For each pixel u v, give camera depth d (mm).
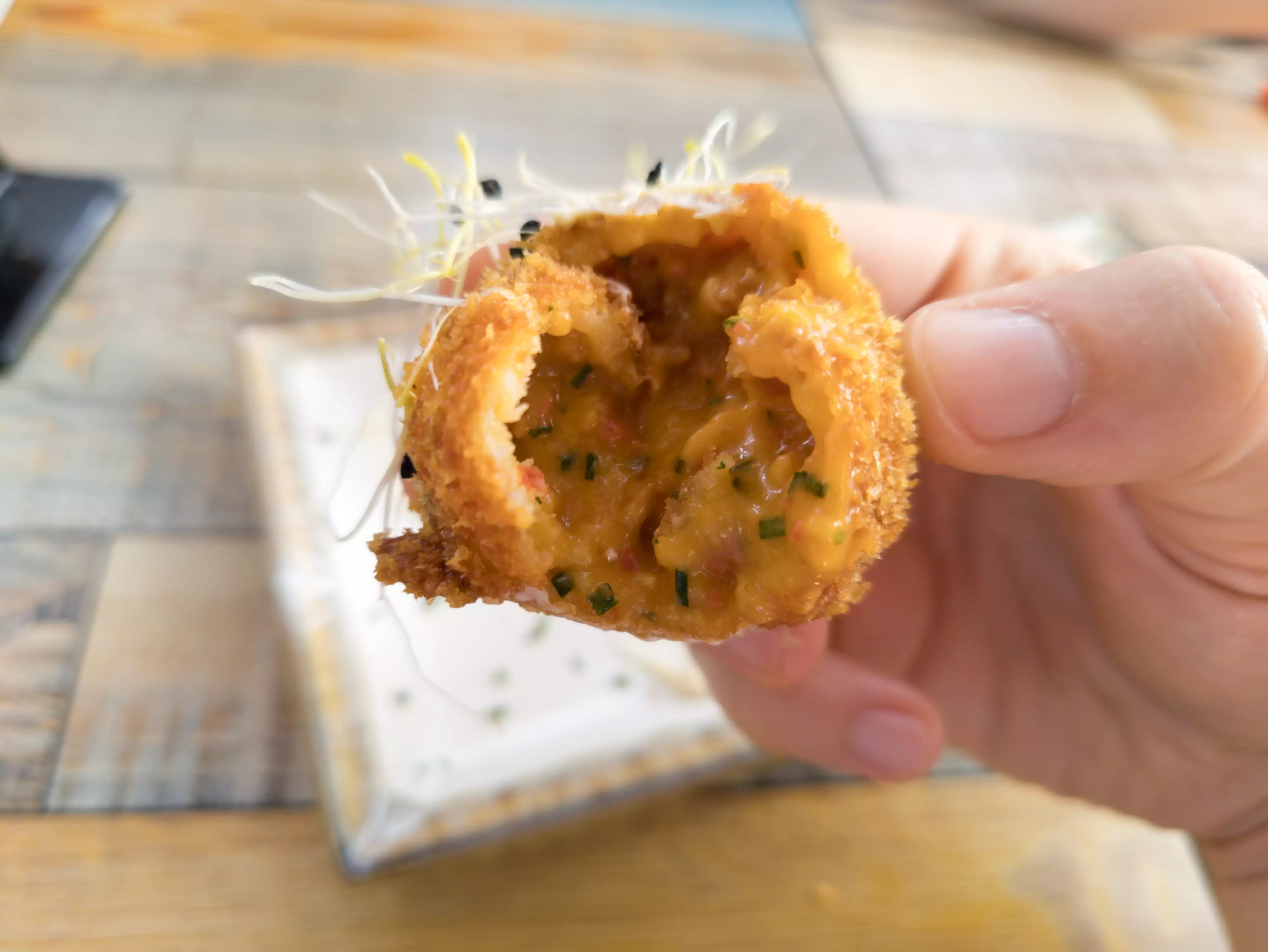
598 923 117
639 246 89
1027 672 132
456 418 78
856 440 78
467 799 115
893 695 120
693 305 91
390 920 113
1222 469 87
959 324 88
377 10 224
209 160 185
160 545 138
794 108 228
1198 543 102
